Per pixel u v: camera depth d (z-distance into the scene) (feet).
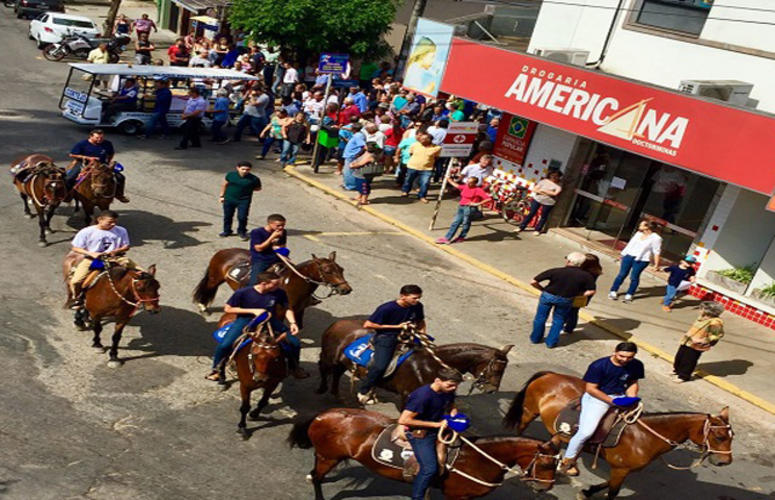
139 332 40.47
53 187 48.49
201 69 84.99
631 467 30.50
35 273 45.52
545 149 68.33
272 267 39.06
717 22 56.90
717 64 56.90
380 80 98.73
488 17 77.87
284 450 32.45
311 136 83.30
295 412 35.32
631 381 30.99
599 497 32.71
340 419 28.02
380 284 52.01
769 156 47.09
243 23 100.63
